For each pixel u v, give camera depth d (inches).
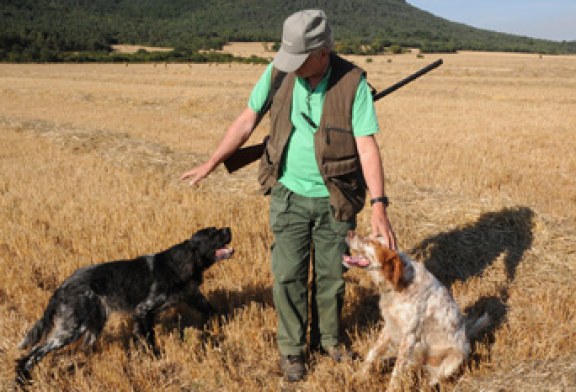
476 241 238.7
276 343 170.6
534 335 166.7
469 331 163.3
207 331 177.8
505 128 615.2
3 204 302.2
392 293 142.5
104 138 485.4
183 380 154.7
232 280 214.7
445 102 940.6
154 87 1257.4
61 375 155.0
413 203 278.5
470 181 357.4
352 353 162.7
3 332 171.5
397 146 504.7
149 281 166.1
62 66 2699.3
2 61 3176.7
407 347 143.3
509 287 207.5
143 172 376.2
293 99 139.0
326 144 134.6
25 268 217.6
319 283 154.1
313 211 143.3
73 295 153.9
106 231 260.4
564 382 137.3
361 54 4178.2
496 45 6781.5
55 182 347.6
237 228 262.4
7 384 150.2
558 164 424.2
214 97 895.1
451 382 151.4
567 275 215.8
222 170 374.3
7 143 487.8
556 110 802.8
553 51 5890.8
